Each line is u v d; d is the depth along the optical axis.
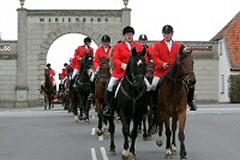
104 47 18.73
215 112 30.89
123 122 13.58
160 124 15.09
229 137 18.75
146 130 18.77
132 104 13.48
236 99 45.66
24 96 46.31
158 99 14.09
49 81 38.50
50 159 14.28
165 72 14.47
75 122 25.03
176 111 13.54
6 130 21.44
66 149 16.03
